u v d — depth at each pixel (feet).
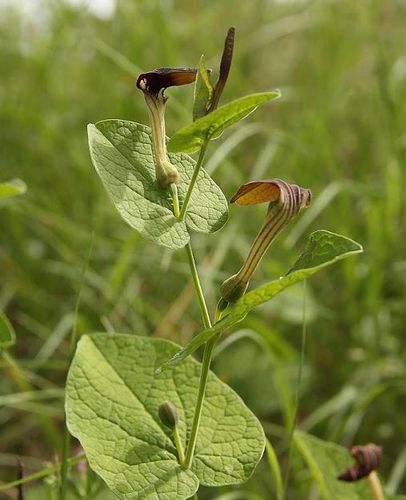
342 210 2.79
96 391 1.61
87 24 3.54
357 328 2.51
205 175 1.57
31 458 2.27
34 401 2.36
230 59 1.45
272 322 2.62
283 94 3.49
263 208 2.87
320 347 2.56
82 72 3.54
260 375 2.43
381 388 2.08
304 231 2.92
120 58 2.80
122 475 1.53
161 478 1.53
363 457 1.68
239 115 1.41
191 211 1.54
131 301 2.52
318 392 2.47
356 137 3.34
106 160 1.52
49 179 3.10
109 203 2.91
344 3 3.68
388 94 2.91
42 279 2.79
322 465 1.86
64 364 2.35
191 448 1.53
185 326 2.53
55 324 2.60
